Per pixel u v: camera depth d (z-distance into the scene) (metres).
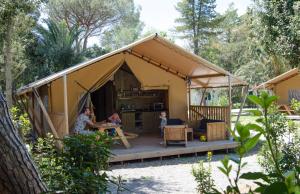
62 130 10.40
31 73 23.83
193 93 25.70
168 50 11.36
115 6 32.91
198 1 39.31
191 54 11.11
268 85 23.17
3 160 2.50
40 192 2.72
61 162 3.21
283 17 18.50
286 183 0.87
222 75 12.16
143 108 14.99
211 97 28.09
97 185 2.97
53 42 24.39
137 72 12.94
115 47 38.81
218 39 44.50
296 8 17.33
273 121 5.43
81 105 11.96
